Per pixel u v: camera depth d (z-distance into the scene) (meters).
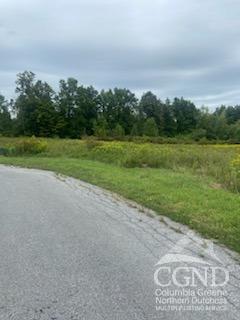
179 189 12.21
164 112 115.44
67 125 101.56
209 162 19.78
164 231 7.52
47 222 8.16
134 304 4.42
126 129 107.56
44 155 30.19
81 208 9.74
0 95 103.19
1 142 40.91
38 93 102.75
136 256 6.02
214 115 109.44
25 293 4.67
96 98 108.69
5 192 12.23
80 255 6.04
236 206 9.53
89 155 27.50
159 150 23.58
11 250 6.26
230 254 6.12
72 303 4.43
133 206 10.06
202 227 7.68
